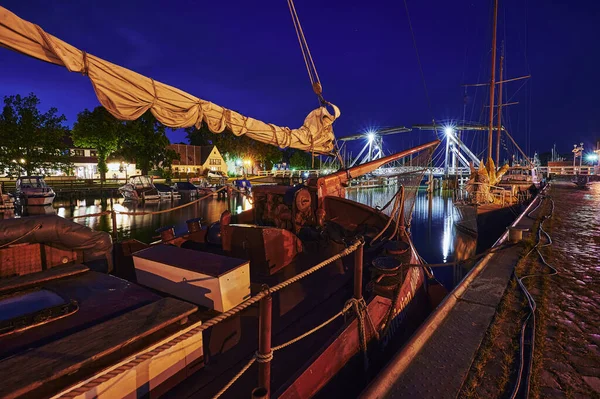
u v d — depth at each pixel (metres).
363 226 6.51
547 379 2.90
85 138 44.56
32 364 1.83
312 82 5.64
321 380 2.86
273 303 3.95
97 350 1.98
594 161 55.16
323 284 4.48
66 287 3.05
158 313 2.47
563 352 3.32
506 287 5.05
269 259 4.64
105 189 38.81
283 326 3.56
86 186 41.56
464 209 19.95
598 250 7.27
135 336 2.16
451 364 3.13
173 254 3.81
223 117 4.38
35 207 26.91
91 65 3.02
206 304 3.37
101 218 22.70
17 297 2.82
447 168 56.66
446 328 3.82
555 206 15.78
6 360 1.86
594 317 4.06
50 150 35.59
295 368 2.96
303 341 3.32
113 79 3.19
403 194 6.17
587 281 5.28
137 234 17.55
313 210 6.30
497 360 3.19
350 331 3.29
